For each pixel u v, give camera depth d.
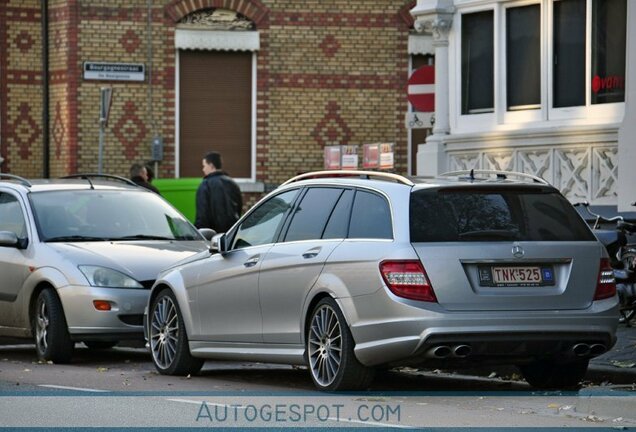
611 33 37.88
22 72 58.88
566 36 39.00
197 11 58.72
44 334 30.31
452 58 41.94
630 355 27.34
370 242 22.42
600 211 37.56
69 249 30.55
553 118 39.16
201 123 59.03
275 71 59.28
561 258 22.31
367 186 23.19
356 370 22.45
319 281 23.03
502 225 22.30
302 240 24.02
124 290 29.55
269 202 25.53
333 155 46.72
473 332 21.58
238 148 59.25
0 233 31.11
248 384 25.12
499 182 22.89
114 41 58.19
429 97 43.12
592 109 38.19
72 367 29.23
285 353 23.98
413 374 27.75
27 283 30.75
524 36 40.06
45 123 58.78
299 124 59.53
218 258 25.97
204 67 59.06
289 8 59.25
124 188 33.78
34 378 25.94
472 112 41.53
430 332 21.45
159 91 58.53
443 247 21.84
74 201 32.62
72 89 57.91
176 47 58.47
